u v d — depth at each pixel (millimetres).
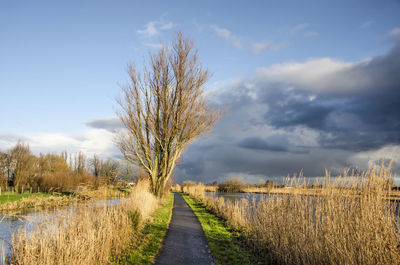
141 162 23531
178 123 23469
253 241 8516
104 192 11344
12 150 38938
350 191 5387
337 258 5074
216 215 16344
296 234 6406
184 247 8461
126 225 8977
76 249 5594
